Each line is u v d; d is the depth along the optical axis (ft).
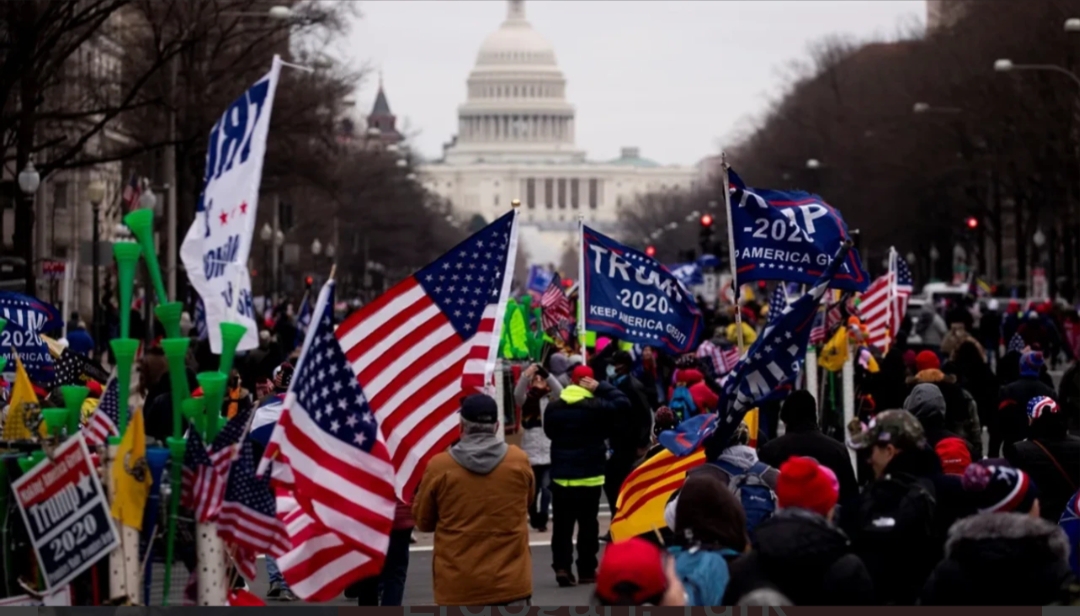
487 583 63.46
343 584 55.57
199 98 290.56
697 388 101.19
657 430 93.50
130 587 54.80
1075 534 69.15
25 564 59.11
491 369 67.10
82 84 268.41
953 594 48.78
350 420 55.31
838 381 131.54
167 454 55.98
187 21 261.24
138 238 56.49
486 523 63.82
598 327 113.50
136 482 54.75
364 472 55.31
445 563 63.87
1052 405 75.92
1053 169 381.60
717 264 386.11
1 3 209.67
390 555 76.33
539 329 158.81
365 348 66.90
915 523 55.01
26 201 229.86
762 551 48.29
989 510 56.90
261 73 314.76
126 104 233.96
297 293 474.90
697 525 50.47
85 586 58.54
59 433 59.82
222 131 64.69
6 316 88.79
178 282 335.26
